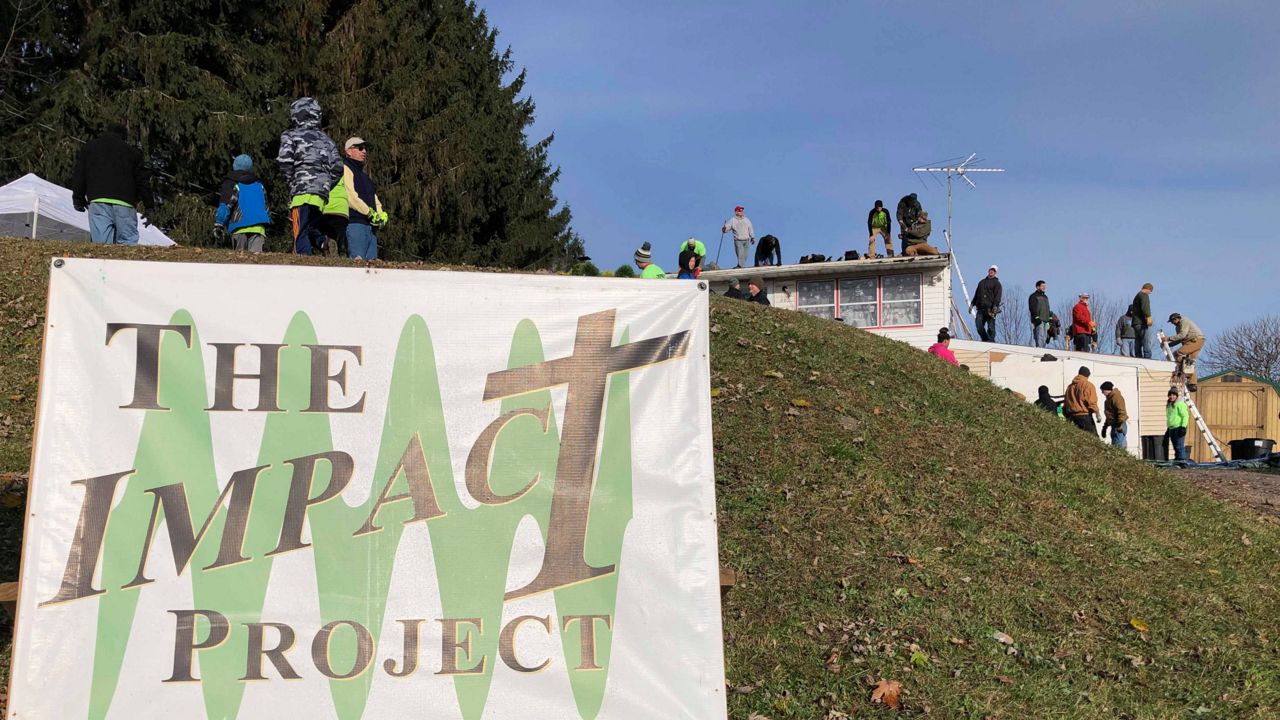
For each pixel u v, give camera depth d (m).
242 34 27.22
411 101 29.08
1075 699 5.73
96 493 4.19
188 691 4.12
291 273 4.44
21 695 4.02
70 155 24.12
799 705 5.41
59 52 27.34
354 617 4.27
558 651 4.36
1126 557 7.87
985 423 10.48
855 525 7.50
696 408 4.65
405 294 4.52
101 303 4.29
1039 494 8.80
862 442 8.90
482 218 33.97
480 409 4.50
